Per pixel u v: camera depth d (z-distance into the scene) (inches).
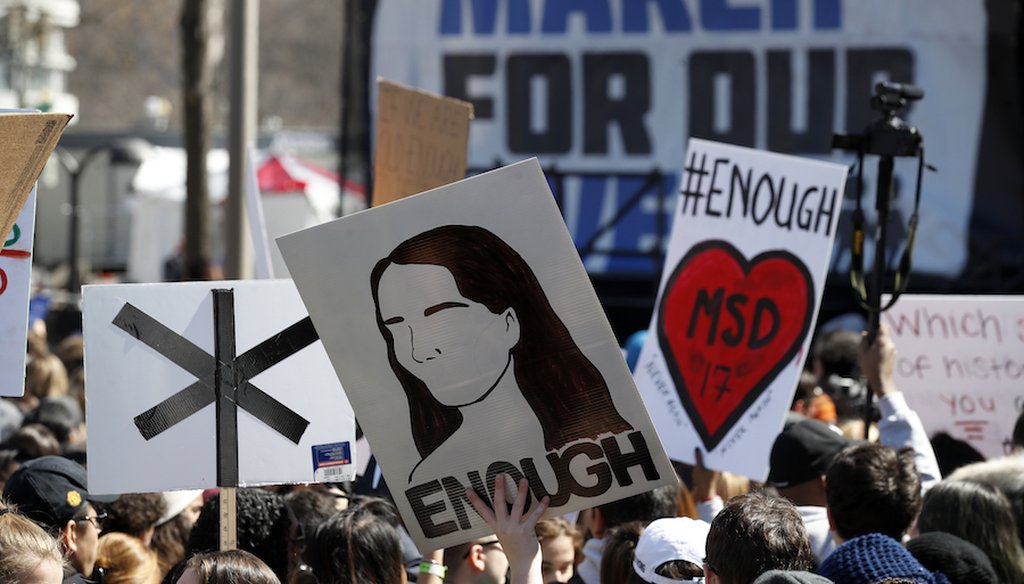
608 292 1505.9
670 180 1491.1
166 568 625.3
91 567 555.2
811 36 1469.0
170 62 5007.4
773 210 700.7
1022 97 1446.9
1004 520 534.3
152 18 4768.7
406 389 439.2
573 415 436.5
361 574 503.5
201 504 673.6
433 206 432.5
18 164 439.5
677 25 1485.0
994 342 754.8
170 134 3363.7
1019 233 1446.9
